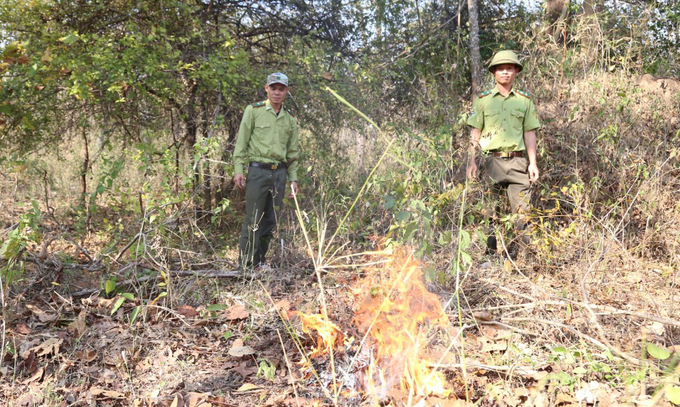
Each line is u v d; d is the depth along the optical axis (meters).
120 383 2.66
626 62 5.98
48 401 2.43
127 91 5.71
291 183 4.71
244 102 6.21
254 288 3.91
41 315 3.24
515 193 4.40
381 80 7.35
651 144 4.97
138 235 3.85
